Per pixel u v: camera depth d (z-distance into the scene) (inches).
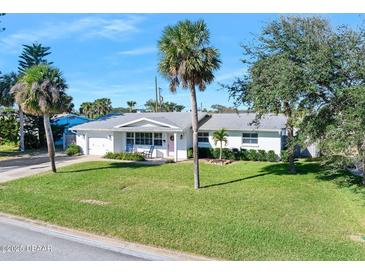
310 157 1103.0
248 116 1190.3
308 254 315.0
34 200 515.5
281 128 1013.8
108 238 363.6
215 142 1079.0
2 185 661.3
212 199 554.6
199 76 618.8
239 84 730.8
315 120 608.4
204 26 606.2
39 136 1546.5
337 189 633.0
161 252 327.3
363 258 310.7
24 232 387.2
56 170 837.2
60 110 778.8
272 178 740.0
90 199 549.3
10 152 1330.0
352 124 488.4
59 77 762.2
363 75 536.4
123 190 619.5
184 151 1096.2
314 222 444.5
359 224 439.2
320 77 555.8
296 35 602.2
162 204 519.8
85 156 1168.8
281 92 566.6
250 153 1047.0
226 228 390.3
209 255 315.6
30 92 734.5
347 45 551.2
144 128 1101.7
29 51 1571.1
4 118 1536.7
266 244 339.6
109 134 1182.3
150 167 894.4
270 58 633.6
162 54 622.2
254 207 509.7
